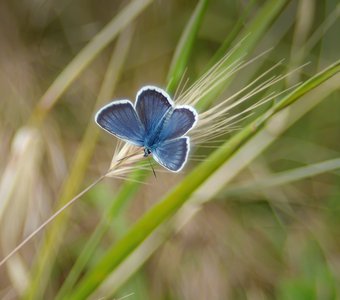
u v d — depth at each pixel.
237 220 0.63
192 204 0.51
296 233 0.62
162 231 0.51
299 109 0.54
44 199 0.58
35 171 0.57
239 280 0.60
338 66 0.38
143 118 0.36
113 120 0.36
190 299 0.58
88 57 0.50
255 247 0.61
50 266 0.53
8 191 0.48
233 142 0.40
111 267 0.42
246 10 0.45
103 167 0.61
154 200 0.61
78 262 0.45
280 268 0.60
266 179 0.55
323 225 0.62
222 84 0.42
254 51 0.63
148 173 0.43
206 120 0.39
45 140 0.61
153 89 0.36
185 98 0.38
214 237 0.61
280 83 0.49
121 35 0.56
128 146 0.38
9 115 0.62
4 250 0.55
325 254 0.59
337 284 0.56
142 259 0.50
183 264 0.59
